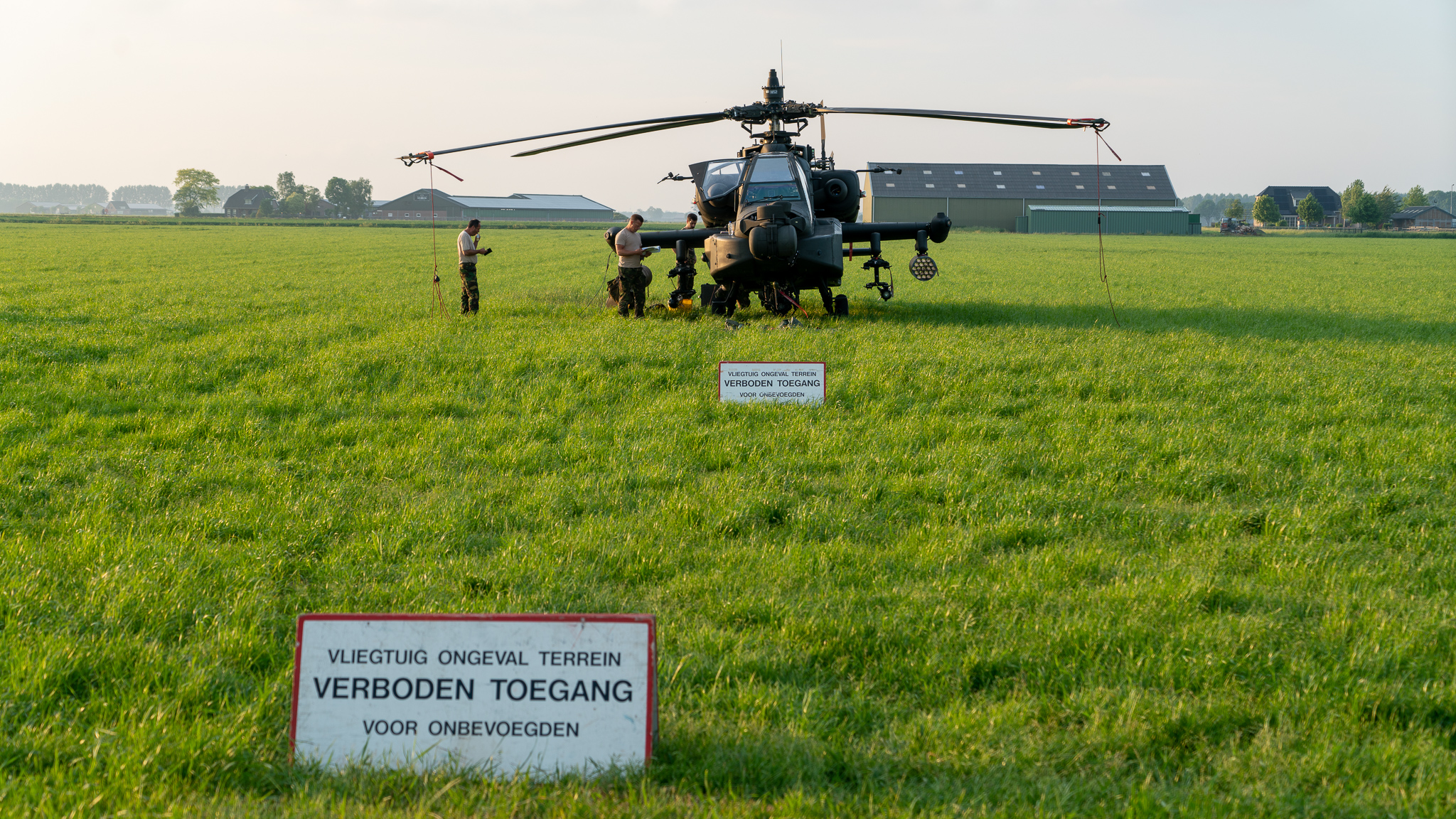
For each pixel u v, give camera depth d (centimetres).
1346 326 1762
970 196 11856
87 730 345
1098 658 408
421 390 1050
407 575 509
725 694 380
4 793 303
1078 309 2019
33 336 1330
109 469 714
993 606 468
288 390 1032
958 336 1476
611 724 327
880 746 348
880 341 1406
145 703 362
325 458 766
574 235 8831
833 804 307
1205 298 2420
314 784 316
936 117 1312
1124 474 723
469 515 613
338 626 326
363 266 3519
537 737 327
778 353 1273
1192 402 991
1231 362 1248
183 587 471
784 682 398
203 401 966
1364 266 4297
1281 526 593
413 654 326
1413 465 739
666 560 533
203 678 377
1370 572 521
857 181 1762
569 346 1312
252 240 6391
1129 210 11225
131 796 302
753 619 460
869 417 913
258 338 1387
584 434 856
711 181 1694
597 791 316
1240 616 457
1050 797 314
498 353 1258
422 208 19800
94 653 396
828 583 504
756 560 539
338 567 518
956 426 868
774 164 1584
